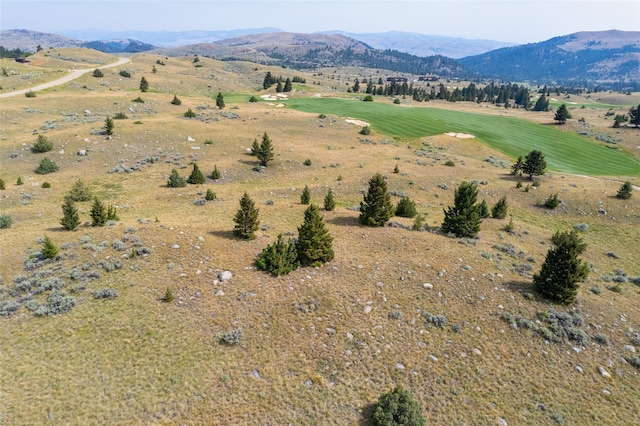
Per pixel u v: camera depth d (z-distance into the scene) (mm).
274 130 79250
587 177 65062
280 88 151625
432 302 23281
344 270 25984
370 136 83188
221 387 16578
